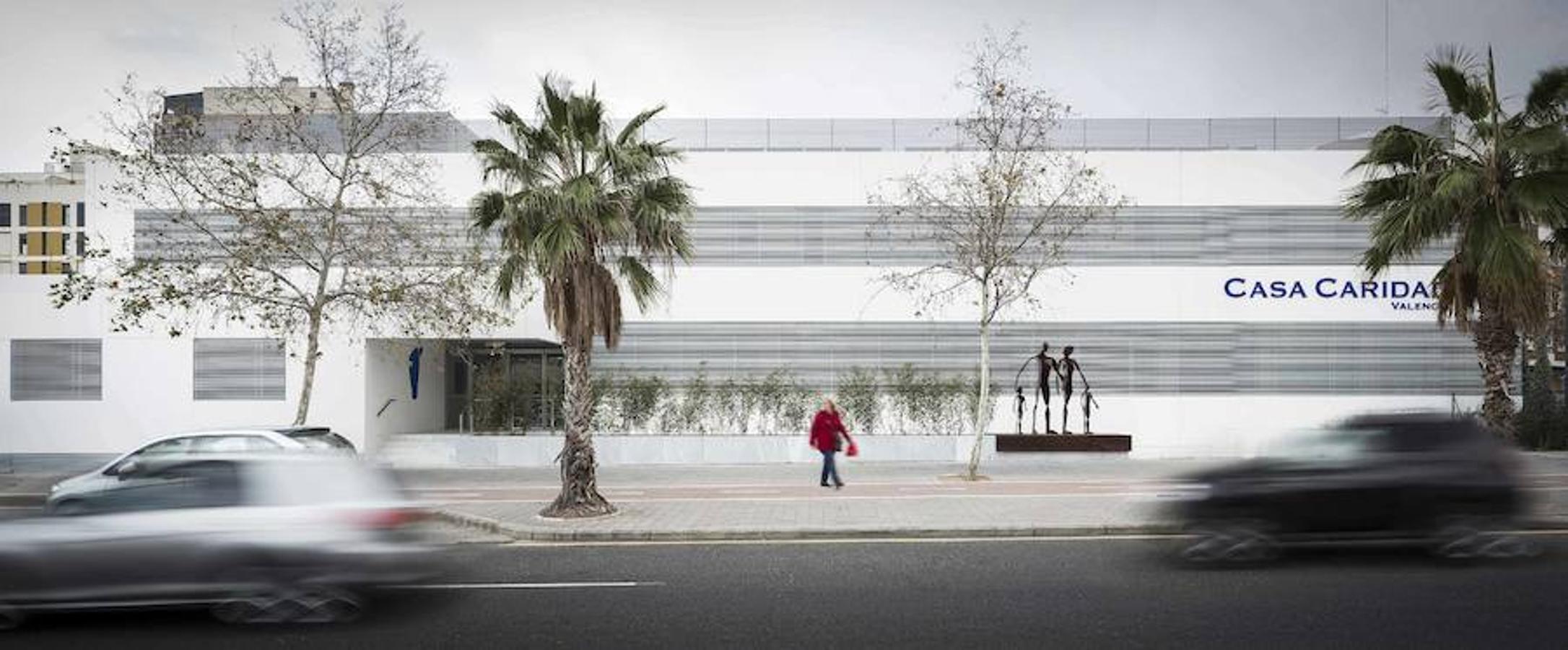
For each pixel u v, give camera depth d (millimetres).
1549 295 21375
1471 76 20438
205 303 25328
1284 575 10242
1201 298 28266
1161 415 28125
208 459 8508
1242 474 11109
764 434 26781
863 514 14953
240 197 21234
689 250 15672
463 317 22484
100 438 26297
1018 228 27734
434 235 23391
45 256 85062
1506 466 11000
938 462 26156
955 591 9570
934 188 27891
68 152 22672
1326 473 10773
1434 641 7465
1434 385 28156
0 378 26406
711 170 28625
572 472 15008
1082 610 8625
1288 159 28438
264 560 8117
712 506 16359
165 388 26375
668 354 28500
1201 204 28391
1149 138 28656
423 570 8391
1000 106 22984
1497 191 19766
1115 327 28250
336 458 8703
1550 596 9102
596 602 9227
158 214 26469
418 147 24328
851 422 27453
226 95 23609
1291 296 28281
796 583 10102
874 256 28500
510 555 12234
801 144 28844
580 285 14836
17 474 22641
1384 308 28281
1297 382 28156
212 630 8086
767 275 28531
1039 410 28281
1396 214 20516
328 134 25375
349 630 8055
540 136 15000
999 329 28344
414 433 29312
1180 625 8047
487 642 7695
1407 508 10695
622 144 15297
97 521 8086
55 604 7977
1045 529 13383
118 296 26094
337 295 21438
